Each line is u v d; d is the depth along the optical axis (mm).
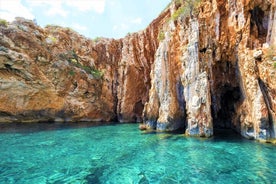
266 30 16938
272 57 14125
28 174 9344
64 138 17344
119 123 30062
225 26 19062
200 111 17453
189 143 14875
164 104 21062
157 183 8406
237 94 19188
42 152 12945
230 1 18484
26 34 26766
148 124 22844
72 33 34469
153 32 32812
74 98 30516
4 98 24641
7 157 11836
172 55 21719
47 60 28250
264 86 14562
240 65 17297
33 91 26547
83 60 33812
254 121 15164
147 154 12500
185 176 9070
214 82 20172
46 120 28750
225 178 8727
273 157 11094
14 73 25359
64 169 10031
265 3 16516
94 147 14336
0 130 20469
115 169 10039
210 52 19109
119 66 35250
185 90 19125
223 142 14836
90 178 8961
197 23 19234
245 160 10812
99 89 33469
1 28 24750
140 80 33781
